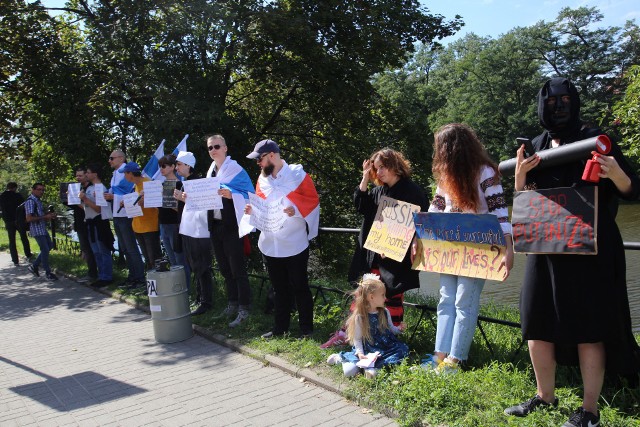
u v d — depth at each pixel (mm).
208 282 6770
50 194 17797
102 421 3959
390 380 3949
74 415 4105
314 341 5145
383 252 4504
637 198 2754
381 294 4383
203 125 12516
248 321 6039
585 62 51625
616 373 3062
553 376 3258
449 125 3914
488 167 3830
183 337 5910
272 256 5320
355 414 3748
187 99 12312
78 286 9734
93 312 7672
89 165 8977
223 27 12062
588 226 2785
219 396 4277
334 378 4281
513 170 3182
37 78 13500
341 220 16188
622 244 2957
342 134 15953
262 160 5320
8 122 15086
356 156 15898
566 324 2920
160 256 8227
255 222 5387
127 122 14320
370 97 15469
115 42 12195
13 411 4262
